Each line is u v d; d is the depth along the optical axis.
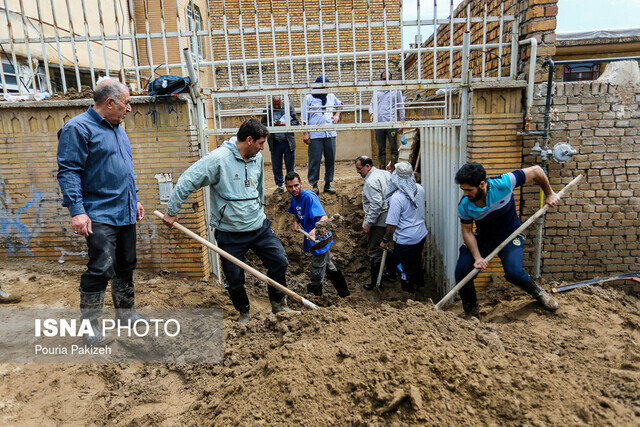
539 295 4.00
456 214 5.17
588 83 4.43
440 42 7.27
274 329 3.54
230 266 3.88
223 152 3.71
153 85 4.73
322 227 5.43
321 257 5.22
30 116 4.93
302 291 6.14
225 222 3.83
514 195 4.70
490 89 4.55
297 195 5.20
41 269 4.99
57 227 5.20
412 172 5.46
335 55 4.69
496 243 4.10
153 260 5.22
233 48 13.01
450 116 4.88
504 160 4.69
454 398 2.42
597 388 2.65
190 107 4.89
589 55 8.71
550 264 4.80
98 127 3.34
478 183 3.56
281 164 7.73
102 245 3.34
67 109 4.89
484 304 4.55
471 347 2.90
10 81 7.69
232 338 3.56
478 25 5.58
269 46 12.80
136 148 4.95
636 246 4.69
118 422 2.72
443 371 2.57
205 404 2.78
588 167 4.58
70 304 4.14
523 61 4.57
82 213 3.21
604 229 4.68
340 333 3.12
